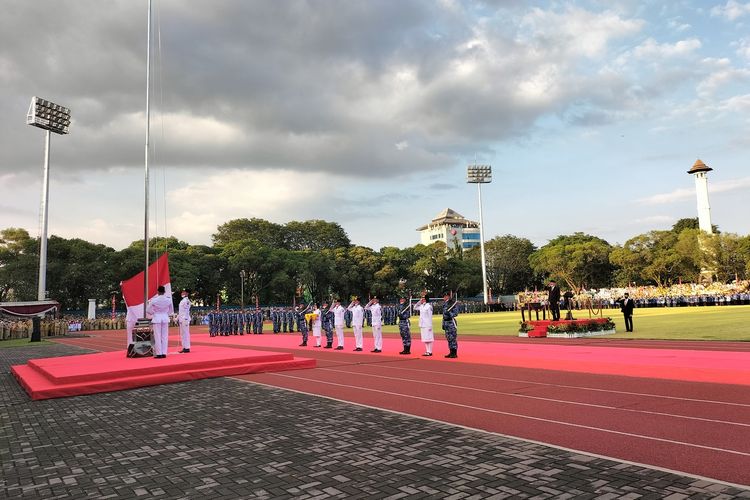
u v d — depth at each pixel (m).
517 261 96.88
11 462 6.35
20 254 59.50
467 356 17.08
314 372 14.45
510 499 4.57
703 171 81.38
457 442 6.60
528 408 8.63
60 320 52.09
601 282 85.44
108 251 69.62
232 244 77.31
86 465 6.11
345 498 4.73
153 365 13.36
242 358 14.73
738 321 28.06
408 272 89.38
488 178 71.12
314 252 84.88
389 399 9.90
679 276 76.44
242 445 6.77
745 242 65.62
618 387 10.38
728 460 5.57
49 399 11.26
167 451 6.61
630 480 4.99
